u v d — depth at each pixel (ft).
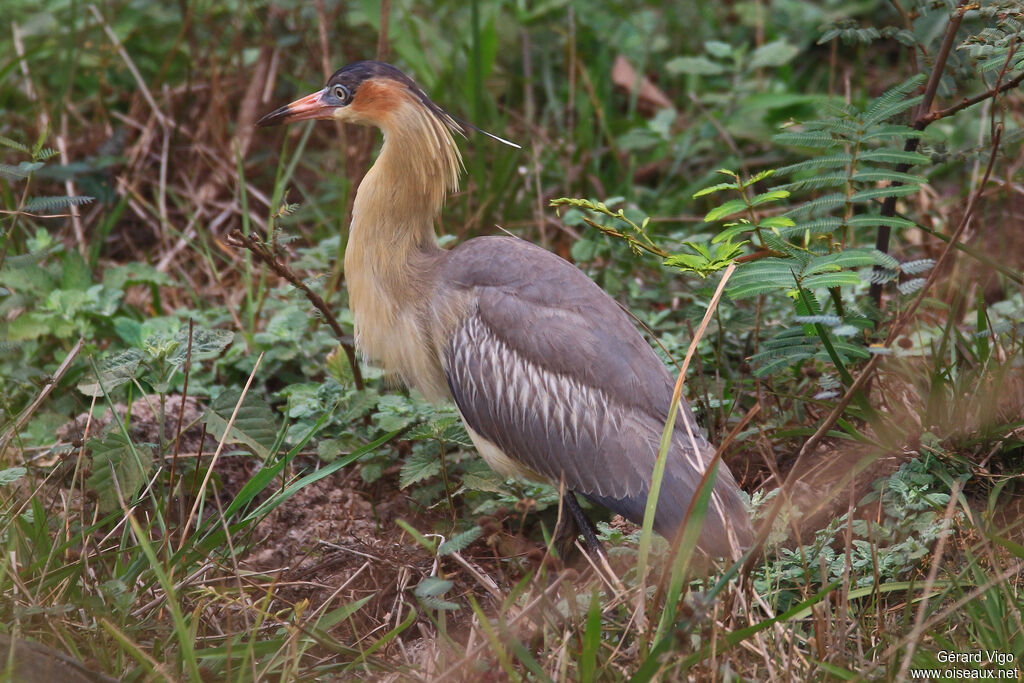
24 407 32.89
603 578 25.84
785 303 36.99
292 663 23.62
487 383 29.04
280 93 52.39
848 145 31.04
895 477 28.07
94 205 46.06
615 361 27.78
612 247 38.40
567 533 28.81
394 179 30.94
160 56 53.67
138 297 42.19
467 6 56.49
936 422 30.01
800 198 47.50
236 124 52.34
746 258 30.12
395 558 28.91
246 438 30.09
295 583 27.71
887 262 29.07
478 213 42.11
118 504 28.32
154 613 25.11
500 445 29.30
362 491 32.27
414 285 30.68
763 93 51.55
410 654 25.77
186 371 29.50
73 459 30.48
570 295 28.73
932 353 31.37
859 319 29.84
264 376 36.17
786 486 26.32
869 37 31.96
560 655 22.89
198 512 30.60
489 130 48.39
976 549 26.13
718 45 51.08
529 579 24.91
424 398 32.42
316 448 33.04
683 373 23.97
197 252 43.68
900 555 26.03
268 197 48.29
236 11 54.65
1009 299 36.83
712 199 47.09
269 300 38.68
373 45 54.34
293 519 31.12
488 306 29.12
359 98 31.45
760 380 32.55
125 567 27.04
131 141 49.75
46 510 28.55
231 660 23.40
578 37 55.88
